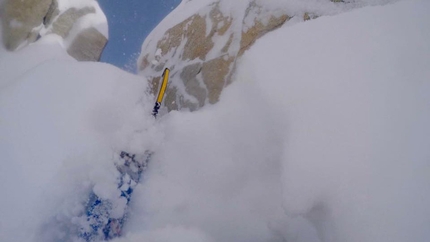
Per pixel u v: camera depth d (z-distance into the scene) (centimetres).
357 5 263
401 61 180
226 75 257
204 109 250
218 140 225
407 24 197
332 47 207
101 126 229
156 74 327
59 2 373
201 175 221
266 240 194
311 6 273
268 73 218
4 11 340
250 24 276
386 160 149
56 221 193
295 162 172
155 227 210
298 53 217
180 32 343
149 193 225
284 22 268
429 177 137
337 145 164
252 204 204
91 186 210
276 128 199
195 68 283
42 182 193
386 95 169
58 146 207
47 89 236
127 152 233
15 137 210
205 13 327
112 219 212
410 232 130
